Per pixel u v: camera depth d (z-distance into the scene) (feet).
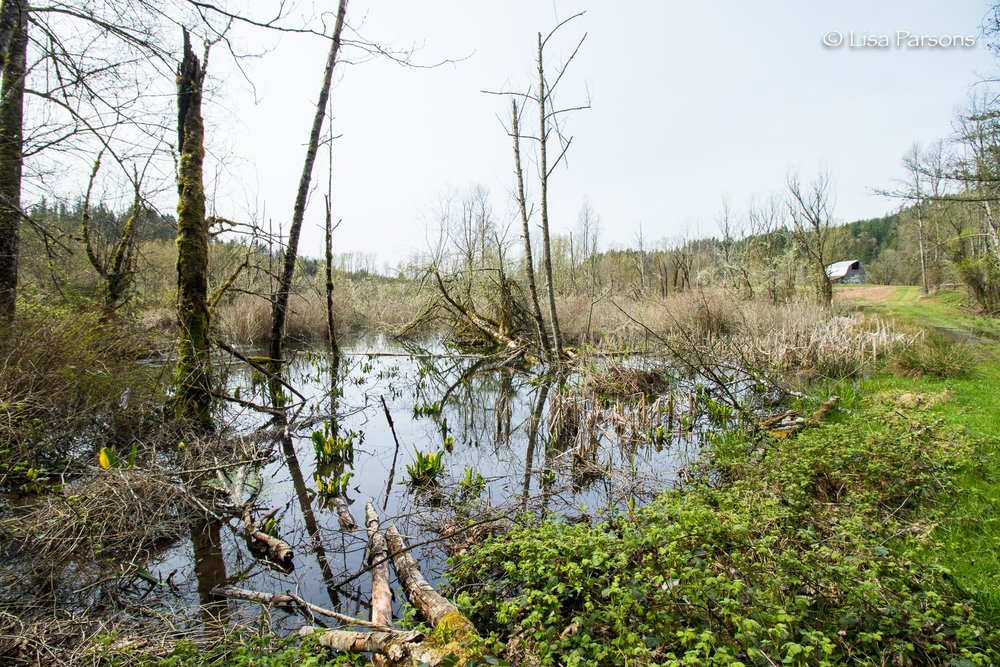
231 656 10.87
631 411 31.14
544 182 49.78
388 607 13.60
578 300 74.38
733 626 10.03
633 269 135.54
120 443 23.86
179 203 27.55
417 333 85.66
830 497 17.69
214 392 27.99
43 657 10.64
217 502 19.80
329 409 37.06
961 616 10.13
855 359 39.52
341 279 88.69
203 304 27.99
